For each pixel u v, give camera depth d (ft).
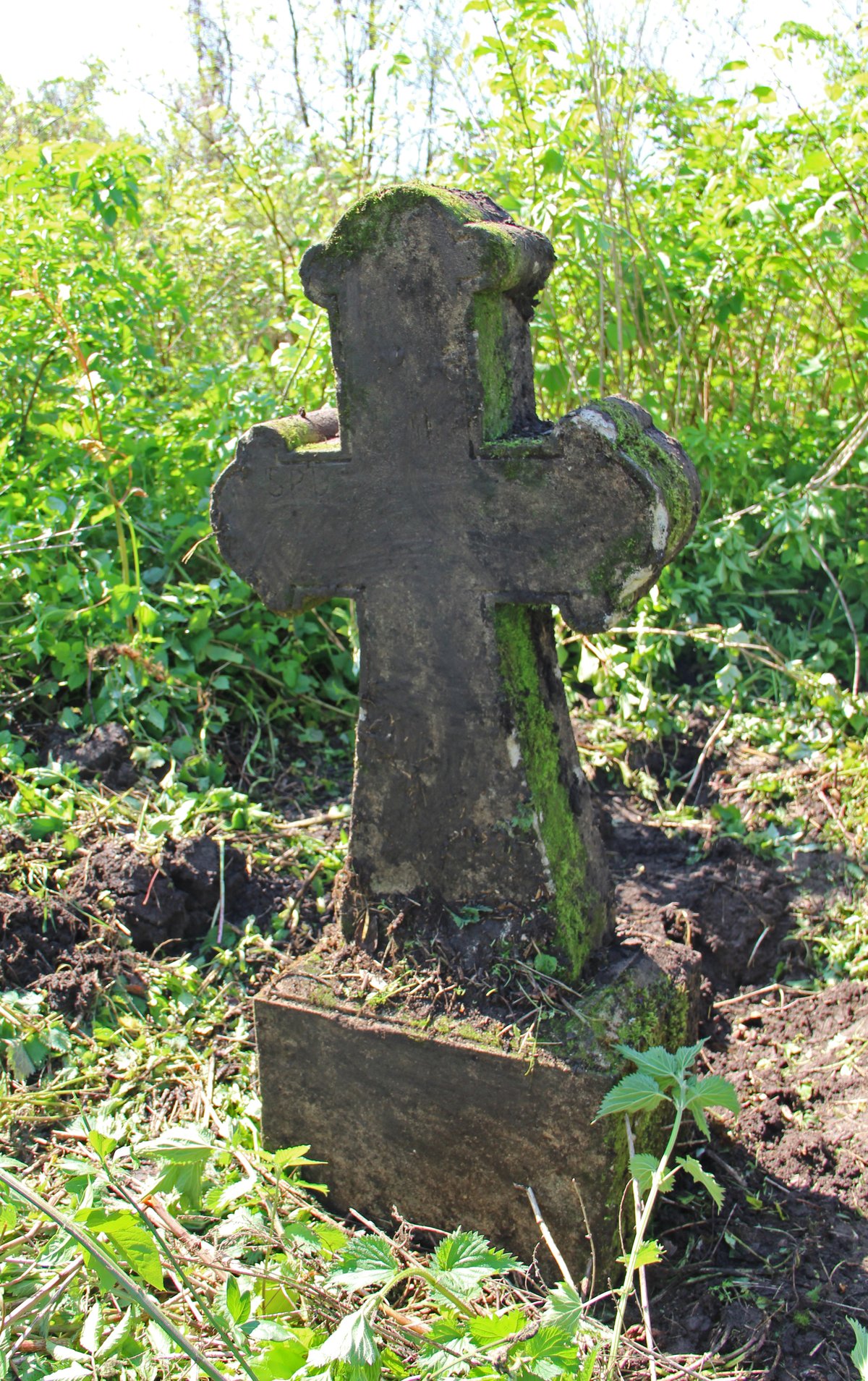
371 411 7.66
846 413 17.37
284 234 22.04
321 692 14.75
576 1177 7.43
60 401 16.08
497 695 7.77
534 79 15.72
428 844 8.20
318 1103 8.23
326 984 8.30
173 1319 6.65
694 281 16.71
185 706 13.55
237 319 22.82
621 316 15.38
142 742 12.78
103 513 13.23
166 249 21.08
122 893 10.79
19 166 16.44
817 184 15.38
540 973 7.94
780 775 13.06
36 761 12.48
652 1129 8.04
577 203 14.61
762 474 16.74
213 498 8.34
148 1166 8.31
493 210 7.88
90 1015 9.98
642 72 17.20
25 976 10.09
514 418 7.86
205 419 15.76
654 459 7.20
